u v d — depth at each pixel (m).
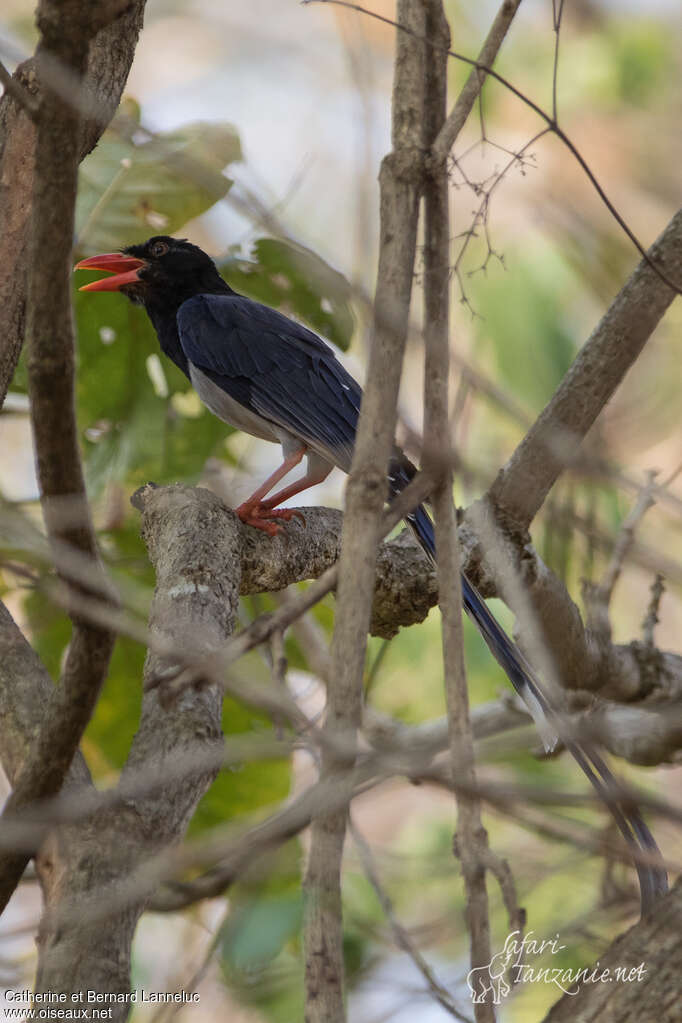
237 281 12.52
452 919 7.61
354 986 7.51
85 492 5.65
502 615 13.45
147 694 6.33
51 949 5.07
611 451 8.12
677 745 9.42
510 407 5.81
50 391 5.44
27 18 15.66
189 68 19.88
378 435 5.14
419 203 5.54
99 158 12.06
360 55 6.90
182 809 5.73
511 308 14.07
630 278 8.39
